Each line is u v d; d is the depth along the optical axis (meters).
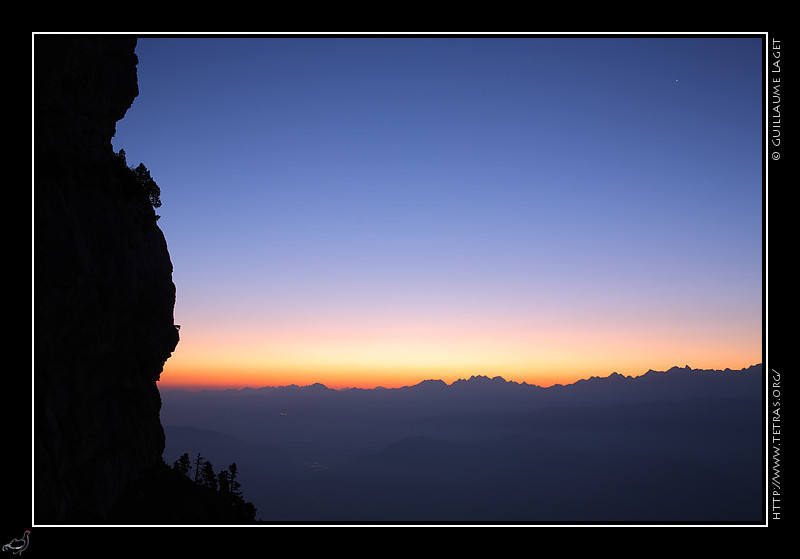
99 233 22.31
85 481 21.97
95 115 25.12
